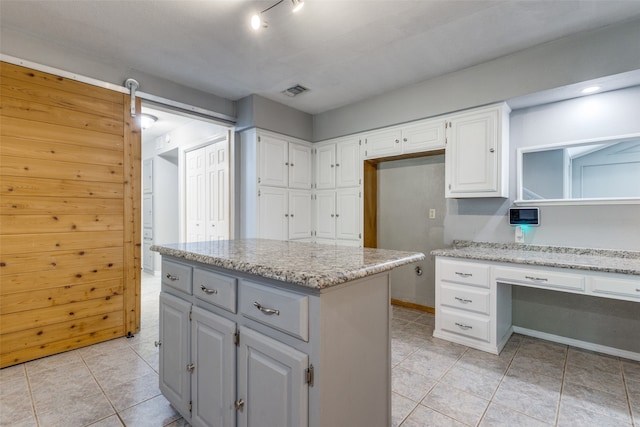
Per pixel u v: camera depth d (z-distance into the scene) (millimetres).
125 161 2770
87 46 2471
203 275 1472
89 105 2572
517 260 2326
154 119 4305
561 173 2674
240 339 1258
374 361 1276
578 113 2582
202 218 4387
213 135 4066
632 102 2367
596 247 2500
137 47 2496
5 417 1677
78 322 2518
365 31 2291
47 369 2188
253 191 3650
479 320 2529
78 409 1751
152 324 3090
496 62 2701
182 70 2910
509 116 2889
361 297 1200
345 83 3240
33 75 2309
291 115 3959
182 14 2084
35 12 2045
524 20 2148
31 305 2303
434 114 3086
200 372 1465
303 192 4148
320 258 1335
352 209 3848
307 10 2041
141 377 2096
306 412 1021
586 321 2570
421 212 3625
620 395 1893
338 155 3984
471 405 1804
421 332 2912
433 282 3521
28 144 2287
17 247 2246
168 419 1678
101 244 2631
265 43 2447
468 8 2025
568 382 2043
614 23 2166
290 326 1059
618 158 2445
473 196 2865
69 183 2467
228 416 1303
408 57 2668
